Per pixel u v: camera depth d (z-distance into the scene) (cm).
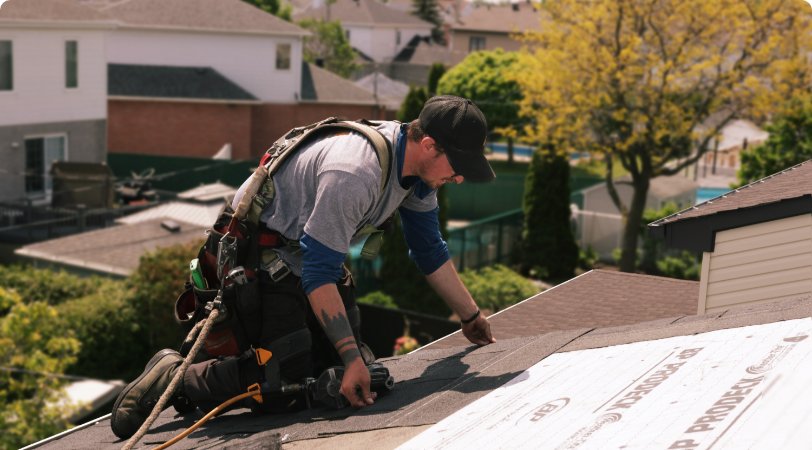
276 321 301
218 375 304
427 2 9181
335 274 282
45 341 1236
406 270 2217
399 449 229
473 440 221
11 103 2633
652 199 3177
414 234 341
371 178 276
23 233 2370
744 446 171
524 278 2447
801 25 2417
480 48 7656
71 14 2766
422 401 277
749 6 2419
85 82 2845
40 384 1162
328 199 275
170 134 3688
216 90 3684
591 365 273
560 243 2691
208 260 310
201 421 286
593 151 2625
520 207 3597
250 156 3766
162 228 2080
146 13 3725
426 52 7575
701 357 246
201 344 287
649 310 677
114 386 1365
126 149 3678
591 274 799
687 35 2469
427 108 283
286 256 298
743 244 591
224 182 3394
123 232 2048
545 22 2648
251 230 295
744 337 254
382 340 1694
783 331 249
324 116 4069
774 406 187
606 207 3169
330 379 291
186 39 3756
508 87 4497
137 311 1616
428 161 286
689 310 670
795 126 2158
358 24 7456
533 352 317
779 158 2169
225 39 3803
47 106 2739
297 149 294
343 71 6194
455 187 3650
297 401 309
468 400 266
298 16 7525
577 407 228
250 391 299
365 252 311
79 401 1214
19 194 2673
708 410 197
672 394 218
